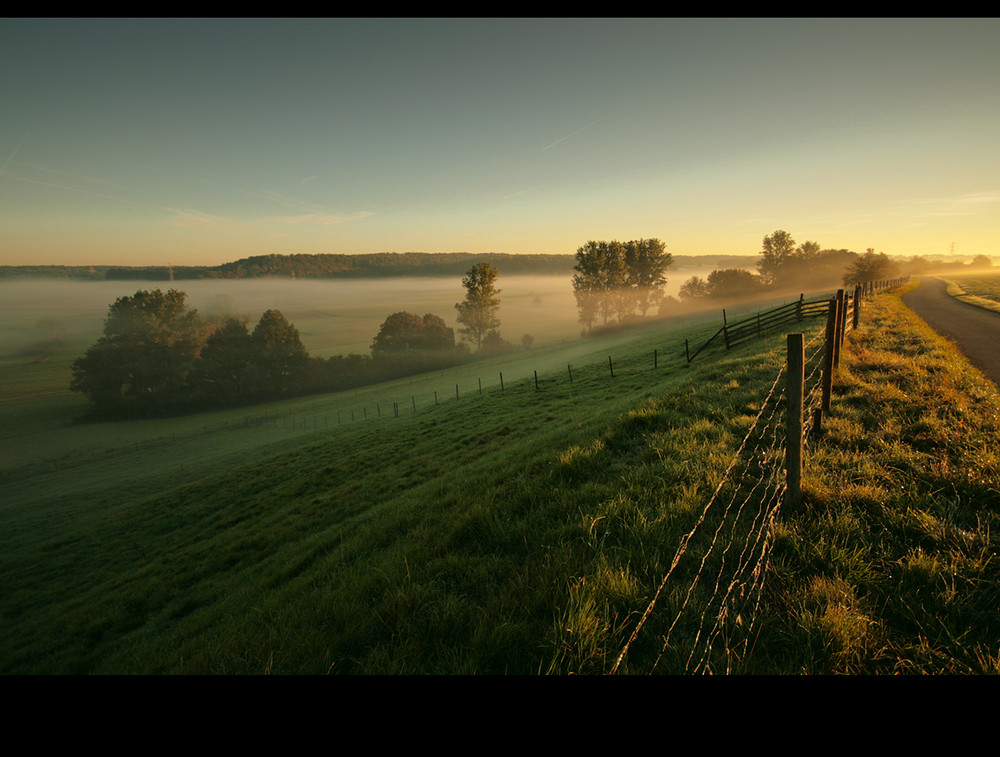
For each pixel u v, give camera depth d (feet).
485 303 337.52
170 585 41.52
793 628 10.11
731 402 29.37
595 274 321.73
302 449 103.04
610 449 24.90
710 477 17.83
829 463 18.67
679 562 13.09
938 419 21.94
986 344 48.88
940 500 14.97
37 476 149.38
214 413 256.93
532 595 12.17
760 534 13.57
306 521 49.24
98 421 249.14
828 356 24.68
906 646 9.60
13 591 55.36
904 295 132.36
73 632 36.76
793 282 345.51
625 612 11.19
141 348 283.38
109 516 81.82
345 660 11.51
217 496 77.77
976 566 11.45
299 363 299.79
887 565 12.17
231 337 312.71
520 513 18.97
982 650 9.38
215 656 14.12
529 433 58.34
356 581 16.60
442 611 12.29
